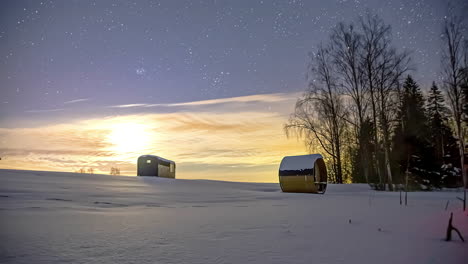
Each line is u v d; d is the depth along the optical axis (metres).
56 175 26.39
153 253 4.17
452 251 4.27
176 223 7.00
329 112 31.55
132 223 6.98
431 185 30.50
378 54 27.27
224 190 24.92
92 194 15.63
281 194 21.64
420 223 7.11
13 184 17.23
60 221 7.10
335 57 28.83
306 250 4.34
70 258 3.90
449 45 21.12
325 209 10.72
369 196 19.44
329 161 36.00
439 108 39.06
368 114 28.86
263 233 5.72
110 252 4.22
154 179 32.50
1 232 5.59
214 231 5.95
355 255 4.05
